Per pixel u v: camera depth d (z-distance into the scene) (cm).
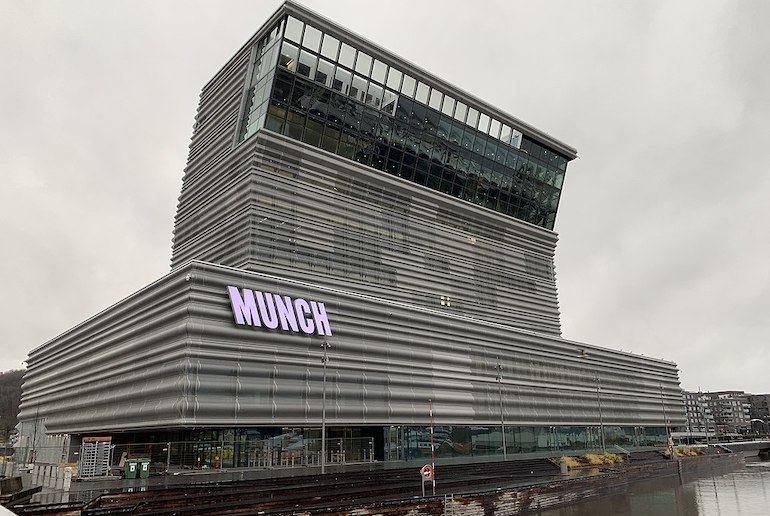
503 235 9625
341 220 7381
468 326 7381
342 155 7519
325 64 7269
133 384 5328
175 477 4066
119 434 6544
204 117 8769
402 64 7950
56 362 8112
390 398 5988
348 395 5591
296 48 7025
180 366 4588
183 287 4916
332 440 5581
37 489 3478
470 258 8944
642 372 11194
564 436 8650
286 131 7019
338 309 5838
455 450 6750
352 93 7531
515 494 3809
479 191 9250
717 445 11388
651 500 4581
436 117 8494
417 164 8325
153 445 4406
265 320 5094
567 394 8875
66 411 7069
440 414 6475
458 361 7006
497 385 7519
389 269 7688
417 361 6475
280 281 5419
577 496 4569
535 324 9700
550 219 10544
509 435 7606
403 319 6500
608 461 7081
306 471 4541
